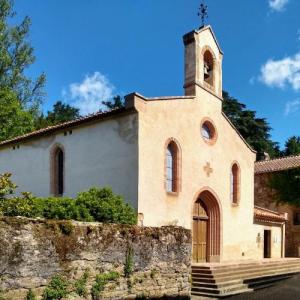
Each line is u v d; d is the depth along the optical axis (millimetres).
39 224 10484
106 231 12234
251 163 27203
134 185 17922
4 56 32531
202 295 17453
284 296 17812
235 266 20984
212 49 24266
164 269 14062
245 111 56375
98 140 19609
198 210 22797
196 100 22312
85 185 19750
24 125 31344
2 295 9406
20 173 23188
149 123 18828
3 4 32938
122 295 12406
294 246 32250
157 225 18656
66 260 10984
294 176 32750
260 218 27406
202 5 23969
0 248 9500
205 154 22688
